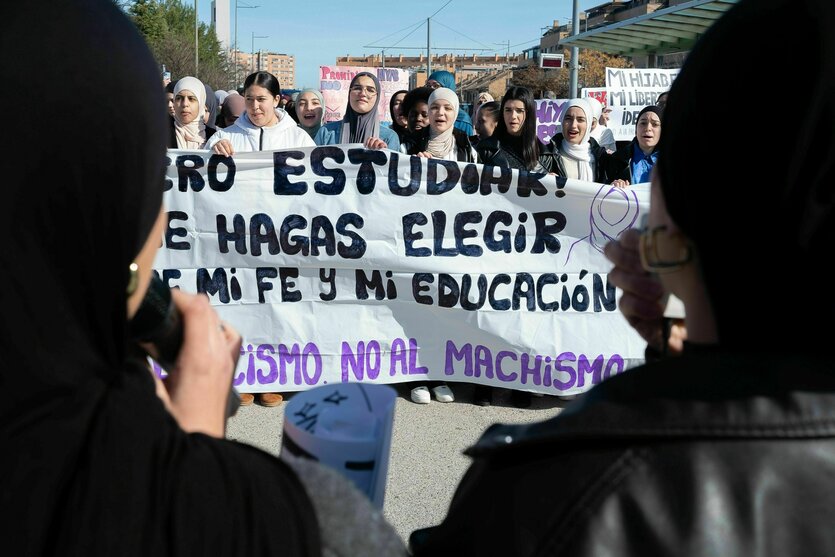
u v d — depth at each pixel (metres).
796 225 0.73
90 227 0.68
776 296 0.76
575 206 4.27
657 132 5.83
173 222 4.26
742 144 0.74
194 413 0.85
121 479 0.66
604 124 10.20
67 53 0.67
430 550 0.85
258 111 5.21
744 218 0.75
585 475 0.73
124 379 0.72
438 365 4.43
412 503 3.27
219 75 45.00
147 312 0.85
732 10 0.79
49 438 0.66
